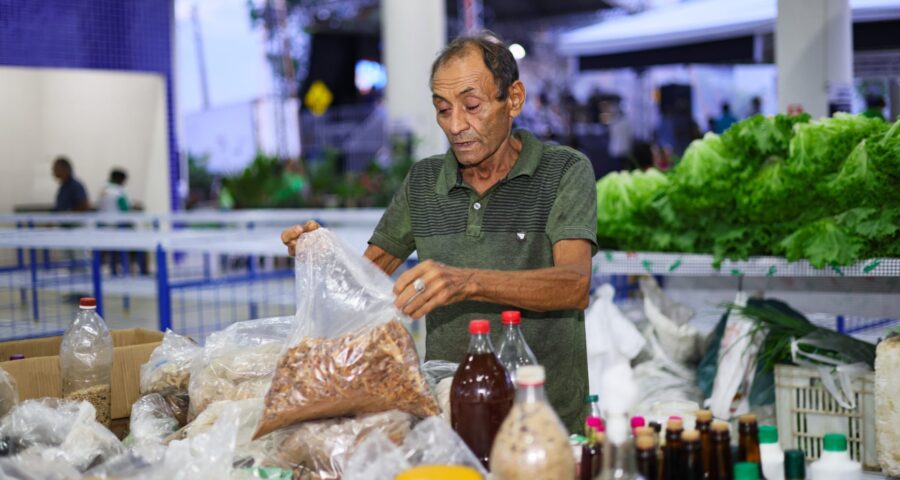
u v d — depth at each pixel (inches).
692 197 153.3
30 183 541.6
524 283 79.0
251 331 94.0
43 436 80.5
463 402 73.0
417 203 97.2
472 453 70.6
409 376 75.2
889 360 123.0
